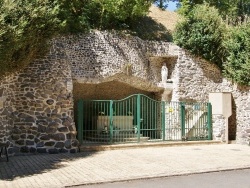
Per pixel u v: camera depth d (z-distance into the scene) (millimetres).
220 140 16891
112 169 9766
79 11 16781
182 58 18047
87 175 8922
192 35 17891
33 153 12594
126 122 16688
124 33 17109
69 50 15414
